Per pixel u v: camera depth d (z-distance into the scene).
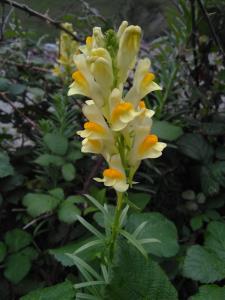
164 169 0.27
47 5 0.38
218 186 0.25
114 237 0.17
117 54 0.15
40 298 0.17
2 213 0.27
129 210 0.23
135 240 0.16
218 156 0.27
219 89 0.29
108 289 0.17
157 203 0.27
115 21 0.32
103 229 0.24
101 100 0.16
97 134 0.16
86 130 0.16
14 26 0.32
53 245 0.25
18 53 0.32
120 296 0.17
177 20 0.28
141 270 0.17
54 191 0.24
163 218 0.22
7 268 0.23
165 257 0.22
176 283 0.24
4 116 0.32
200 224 0.24
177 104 0.30
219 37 0.29
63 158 0.26
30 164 0.29
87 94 0.16
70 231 0.24
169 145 0.25
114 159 0.16
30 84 0.32
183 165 0.28
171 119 0.29
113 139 0.16
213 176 0.25
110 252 0.17
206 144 0.26
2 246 0.23
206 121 0.29
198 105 0.29
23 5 0.28
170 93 0.28
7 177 0.26
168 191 0.27
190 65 0.30
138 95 0.16
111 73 0.15
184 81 0.30
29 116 0.32
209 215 0.25
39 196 0.23
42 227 0.26
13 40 0.33
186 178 0.28
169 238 0.21
